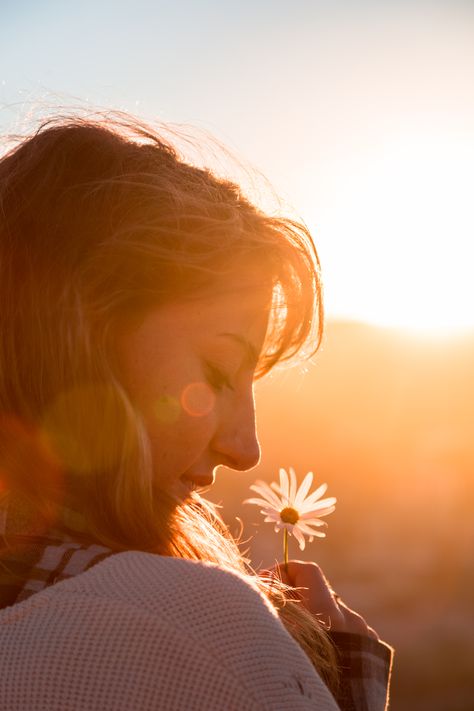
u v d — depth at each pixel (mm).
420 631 23625
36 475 906
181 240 941
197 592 760
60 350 906
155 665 725
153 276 923
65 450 908
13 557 851
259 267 988
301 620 1165
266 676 730
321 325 1151
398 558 30844
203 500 1190
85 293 919
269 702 719
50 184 972
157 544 920
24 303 925
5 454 911
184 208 969
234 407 1009
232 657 729
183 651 728
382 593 27250
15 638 765
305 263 1083
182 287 933
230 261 959
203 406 961
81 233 938
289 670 749
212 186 1058
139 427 900
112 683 724
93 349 911
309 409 49906
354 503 38344
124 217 945
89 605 759
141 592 761
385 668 1282
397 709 19047
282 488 1667
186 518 1016
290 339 1117
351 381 55781
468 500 38281
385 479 41844
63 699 727
